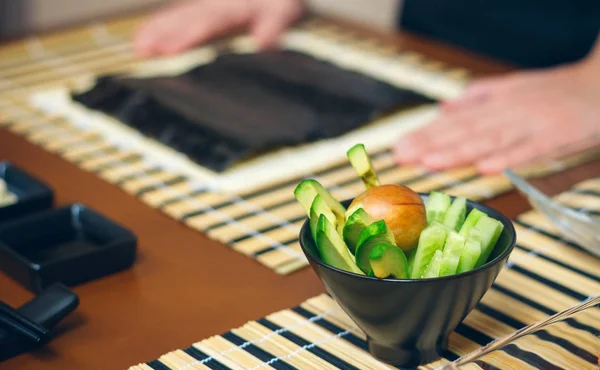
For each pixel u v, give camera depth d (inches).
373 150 45.1
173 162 43.7
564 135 46.1
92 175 42.8
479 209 32.6
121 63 55.2
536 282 36.1
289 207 40.5
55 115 48.0
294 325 34.0
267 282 36.1
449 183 42.6
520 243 38.3
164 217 39.8
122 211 40.2
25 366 32.2
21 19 79.6
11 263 35.5
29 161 43.8
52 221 37.4
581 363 30.4
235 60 51.9
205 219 39.6
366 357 32.6
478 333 33.6
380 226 29.8
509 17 65.4
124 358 32.5
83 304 34.8
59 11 81.7
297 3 61.6
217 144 43.7
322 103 47.5
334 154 44.5
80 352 32.8
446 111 48.6
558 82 50.6
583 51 62.6
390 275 29.9
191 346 33.0
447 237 30.7
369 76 50.8
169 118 45.9
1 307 32.4
